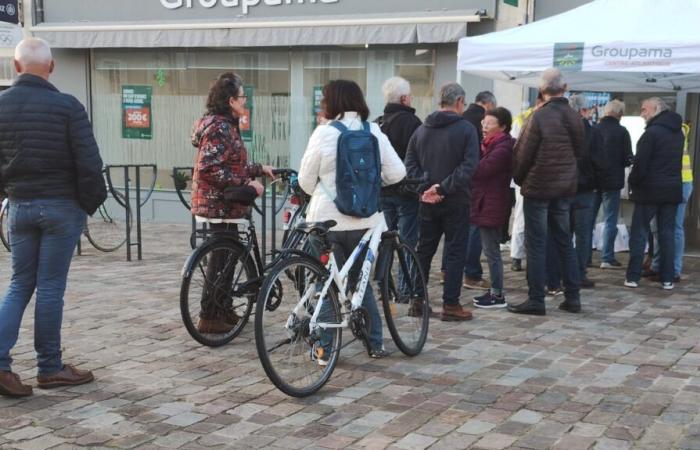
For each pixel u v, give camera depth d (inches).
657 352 194.2
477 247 269.3
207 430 144.1
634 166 268.1
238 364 183.3
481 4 380.8
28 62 155.4
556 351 195.0
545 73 223.5
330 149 171.5
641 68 233.3
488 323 223.0
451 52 395.9
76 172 158.2
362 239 177.2
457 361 186.4
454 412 153.3
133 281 281.9
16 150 153.6
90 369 178.4
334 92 174.7
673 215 268.8
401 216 239.9
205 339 193.8
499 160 232.5
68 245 160.6
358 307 176.6
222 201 194.2
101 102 482.0
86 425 145.7
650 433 141.9
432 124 212.4
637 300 255.3
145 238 402.6
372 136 173.5
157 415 151.0
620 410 153.6
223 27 426.0
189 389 165.9
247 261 199.9
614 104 297.3
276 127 445.1
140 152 478.0
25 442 137.6
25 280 161.8
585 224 269.4
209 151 190.7
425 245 220.1
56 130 153.9
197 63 456.8
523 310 233.8
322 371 167.5
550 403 157.8
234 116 196.7
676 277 289.9
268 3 423.2
